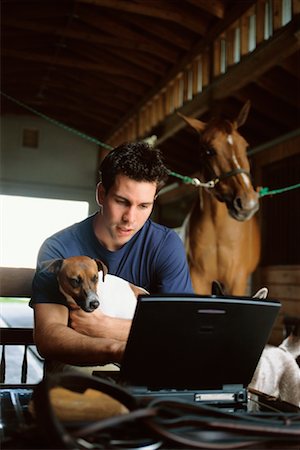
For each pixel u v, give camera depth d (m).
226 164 3.30
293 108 5.96
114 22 7.01
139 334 0.94
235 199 3.26
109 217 1.33
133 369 0.97
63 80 9.44
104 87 9.16
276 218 5.96
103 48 7.79
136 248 1.54
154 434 0.76
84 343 1.19
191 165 9.04
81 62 8.18
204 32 6.21
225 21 5.70
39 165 11.34
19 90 9.95
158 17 6.13
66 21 7.32
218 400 1.03
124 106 9.67
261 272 6.12
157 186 1.34
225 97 6.00
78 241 1.52
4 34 7.58
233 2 5.62
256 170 6.36
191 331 0.96
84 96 9.94
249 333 1.01
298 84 5.53
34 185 11.27
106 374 1.17
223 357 1.01
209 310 0.95
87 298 1.29
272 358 1.89
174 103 7.41
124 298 1.41
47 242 1.52
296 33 4.32
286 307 5.55
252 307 0.99
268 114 6.09
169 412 0.83
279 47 4.66
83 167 11.55
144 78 8.20
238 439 0.80
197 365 1.00
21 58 8.30
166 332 0.95
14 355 4.84
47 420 0.71
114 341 1.19
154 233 1.56
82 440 0.74
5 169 11.18
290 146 5.67
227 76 5.65
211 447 0.76
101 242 1.50
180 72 7.11
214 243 3.43
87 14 6.93
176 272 1.55
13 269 2.07
